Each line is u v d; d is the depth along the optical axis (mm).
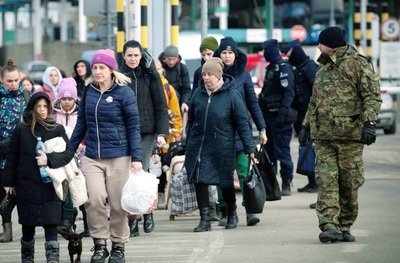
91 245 18797
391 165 35875
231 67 21109
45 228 15680
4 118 20109
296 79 26234
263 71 50344
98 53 16031
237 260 15945
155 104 19438
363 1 79875
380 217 21250
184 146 22547
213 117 19484
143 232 20500
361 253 16047
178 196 21750
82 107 16406
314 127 17344
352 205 17438
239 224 21109
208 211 20062
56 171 15273
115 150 16000
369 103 16656
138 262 16188
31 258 16109
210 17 98312
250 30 95938
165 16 34031
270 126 26250
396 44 67250
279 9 100562
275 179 21969
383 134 53062
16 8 136500
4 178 15562
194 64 53812
